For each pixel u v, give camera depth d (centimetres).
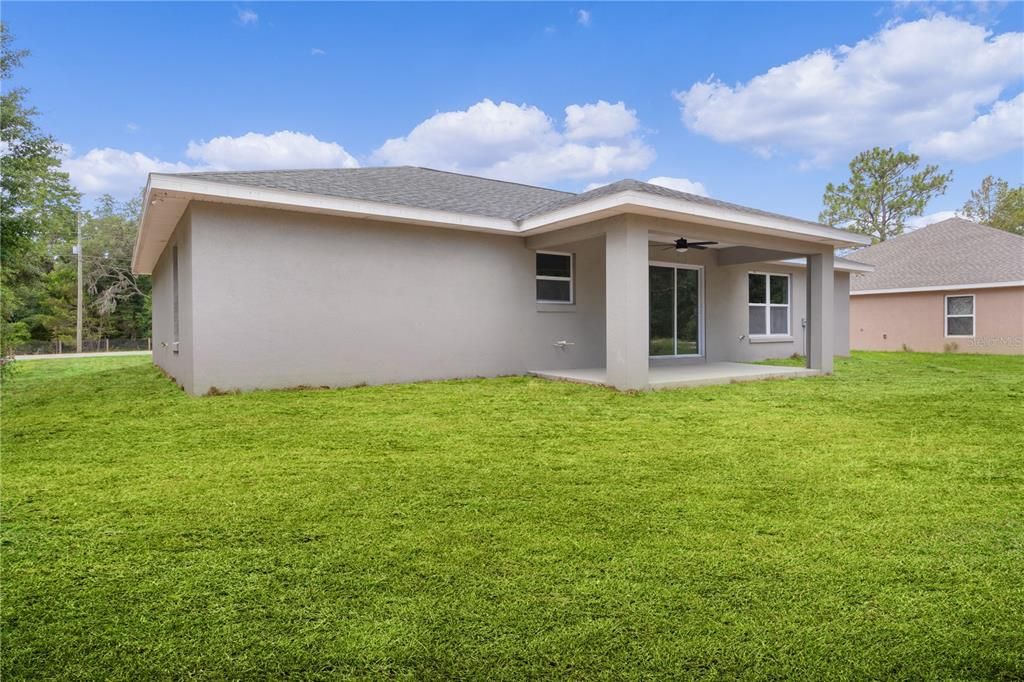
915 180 3281
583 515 335
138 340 3447
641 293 841
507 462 454
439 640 207
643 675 187
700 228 922
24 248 1733
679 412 673
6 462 455
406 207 877
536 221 945
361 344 881
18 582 252
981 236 2005
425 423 601
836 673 189
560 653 199
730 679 186
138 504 355
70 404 735
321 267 847
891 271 2073
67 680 185
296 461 456
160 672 190
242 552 284
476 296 995
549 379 973
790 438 540
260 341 800
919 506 352
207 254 759
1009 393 840
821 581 252
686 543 294
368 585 249
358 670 191
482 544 293
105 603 234
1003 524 322
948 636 209
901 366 1327
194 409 666
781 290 1522
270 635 211
